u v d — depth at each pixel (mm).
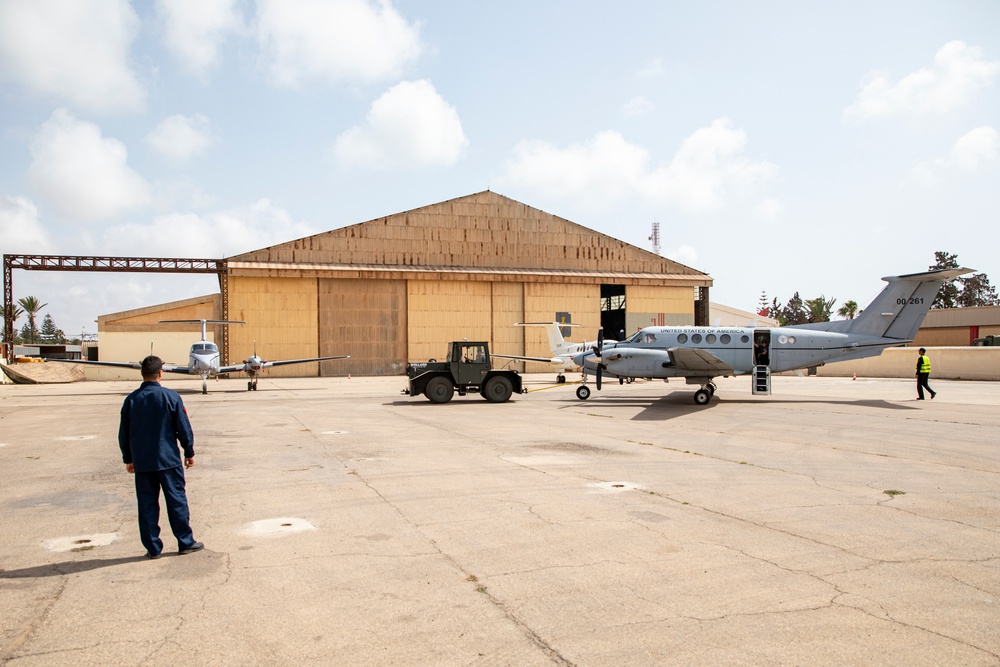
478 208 47250
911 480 8594
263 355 42156
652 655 3611
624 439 12695
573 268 49188
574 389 28406
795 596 4496
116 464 10312
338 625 4055
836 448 11445
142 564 5281
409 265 45531
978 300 78438
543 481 8555
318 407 20500
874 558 5328
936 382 32906
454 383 21562
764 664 3508
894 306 21094
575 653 3639
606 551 5535
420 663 3535
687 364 19906
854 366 40312
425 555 5453
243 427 14945
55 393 30438
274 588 4707
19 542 5941
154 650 3717
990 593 4551
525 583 4770
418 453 10977
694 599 4445
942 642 3781
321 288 43219
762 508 7055
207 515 6875
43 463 10430
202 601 4469
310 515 6848
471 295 46344
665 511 6922
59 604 4422
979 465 9734
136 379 43562
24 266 41000
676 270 51812
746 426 14742
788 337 21328
